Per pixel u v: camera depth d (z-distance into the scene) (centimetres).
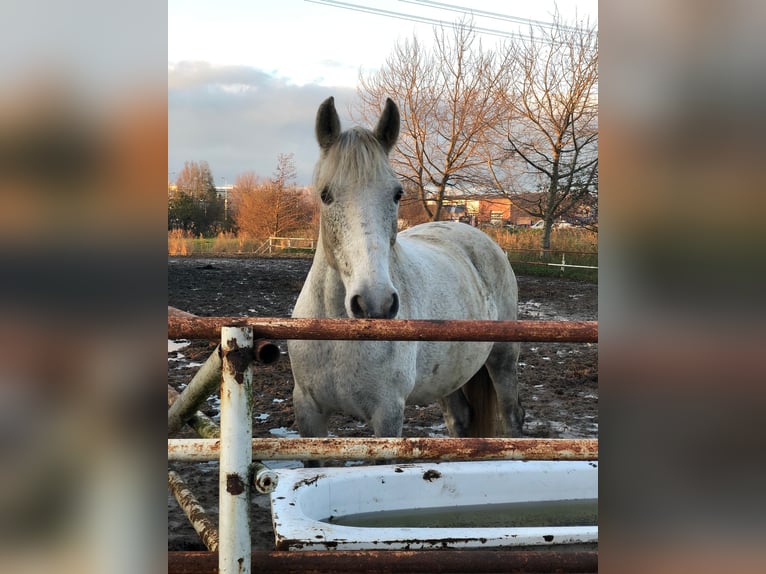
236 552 103
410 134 1814
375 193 201
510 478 182
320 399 223
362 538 130
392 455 117
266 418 385
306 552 114
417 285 246
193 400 135
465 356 278
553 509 185
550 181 1708
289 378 484
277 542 131
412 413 427
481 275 326
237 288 1057
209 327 104
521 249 1720
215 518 235
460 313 277
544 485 185
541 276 1496
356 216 198
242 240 2316
